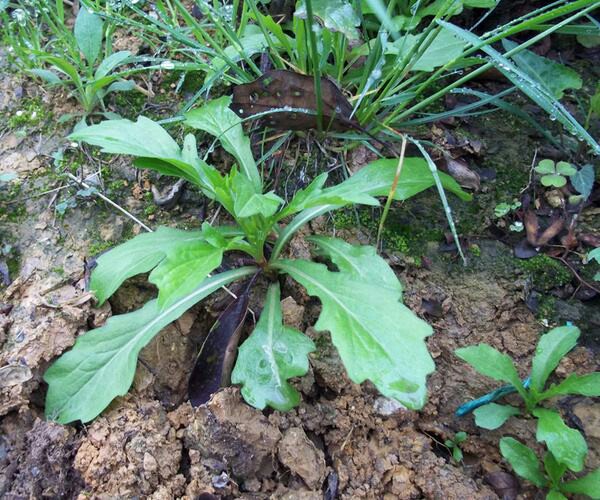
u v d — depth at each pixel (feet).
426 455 0.74
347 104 0.89
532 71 0.99
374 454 0.75
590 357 0.81
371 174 0.79
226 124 0.85
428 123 0.99
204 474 0.71
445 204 0.77
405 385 0.62
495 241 0.91
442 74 1.04
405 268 0.88
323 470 0.72
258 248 0.78
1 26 1.11
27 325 0.79
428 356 0.64
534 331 0.84
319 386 0.80
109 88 0.99
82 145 0.97
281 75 0.85
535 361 0.74
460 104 1.02
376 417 0.77
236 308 0.78
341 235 0.89
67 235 0.90
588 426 0.76
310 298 0.85
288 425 0.75
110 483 0.68
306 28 0.84
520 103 1.03
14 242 0.89
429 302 0.86
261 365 0.70
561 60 1.09
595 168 0.96
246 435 0.71
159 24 0.92
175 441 0.73
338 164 0.93
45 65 1.05
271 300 0.77
